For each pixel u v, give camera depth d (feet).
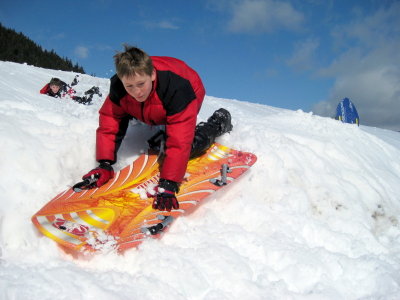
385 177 14.32
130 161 10.71
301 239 9.14
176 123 8.50
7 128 9.25
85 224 7.58
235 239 8.28
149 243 7.44
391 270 8.14
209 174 10.02
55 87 18.52
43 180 8.68
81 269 6.70
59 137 10.00
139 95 7.97
